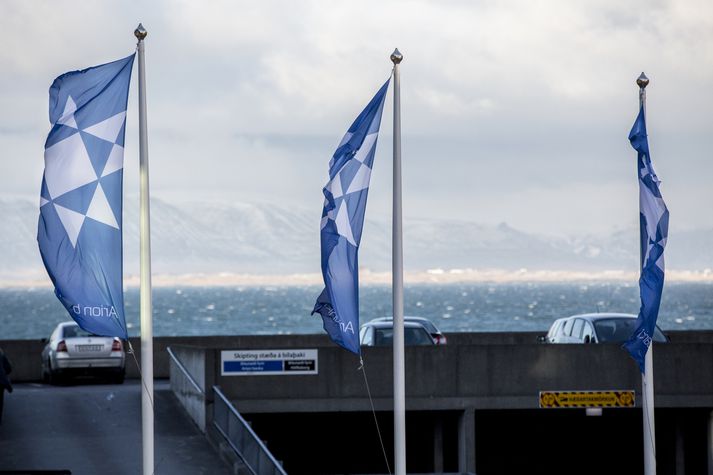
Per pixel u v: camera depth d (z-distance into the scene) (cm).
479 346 6656
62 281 4478
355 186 4847
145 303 4716
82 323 4472
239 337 9288
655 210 5262
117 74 4584
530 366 6675
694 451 7162
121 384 8338
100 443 6081
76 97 4553
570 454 7562
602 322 7606
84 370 8094
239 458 5716
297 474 7225
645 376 5419
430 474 6353
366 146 4856
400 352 5091
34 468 5603
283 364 6512
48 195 4500
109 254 4516
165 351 9188
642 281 5278
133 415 6700
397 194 5066
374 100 4862
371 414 6856
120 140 4559
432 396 6625
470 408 6638
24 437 6184
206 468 5688
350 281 4831
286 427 7250
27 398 7169
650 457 5434
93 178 4528
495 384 6656
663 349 6750
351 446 7306
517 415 7238
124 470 5606
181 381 6956
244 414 6844
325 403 6544
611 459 7575
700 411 7081
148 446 4728
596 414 6694
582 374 6694
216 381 6444
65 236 4497
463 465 6650
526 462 7519
